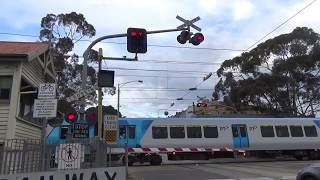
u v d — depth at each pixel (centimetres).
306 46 5234
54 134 2925
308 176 1354
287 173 2284
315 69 5200
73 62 4775
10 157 1062
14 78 1697
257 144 3734
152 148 3419
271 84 5303
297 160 3797
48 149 1167
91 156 1437
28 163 1113
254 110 5534
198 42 1814
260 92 5297
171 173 2392
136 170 2638
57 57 4612
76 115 1669
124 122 3409
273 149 3784
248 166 2953
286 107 5359
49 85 1138
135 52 1728
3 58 1680
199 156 3575
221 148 3622
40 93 1134
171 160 3522
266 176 2144
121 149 3309
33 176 988
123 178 1091
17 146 1275
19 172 1032
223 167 2877
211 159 3850
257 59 5397
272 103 5456
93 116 1783
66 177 1024
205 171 2514
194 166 3033
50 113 1126
